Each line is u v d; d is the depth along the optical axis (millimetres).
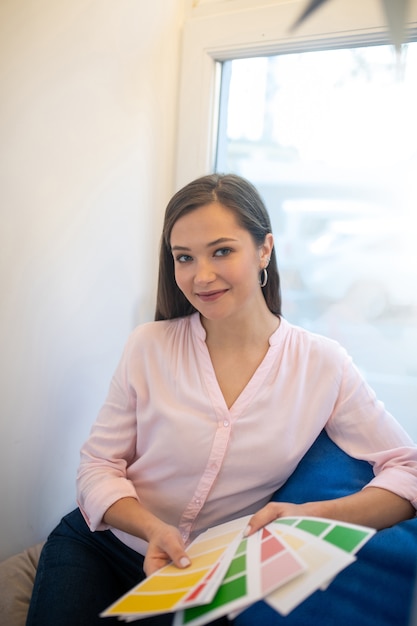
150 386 1000
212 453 932
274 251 1042
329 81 1253
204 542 791
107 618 895
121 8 1184
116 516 892
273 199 1372
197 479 949
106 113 1195
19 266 1035
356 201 1269
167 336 1035
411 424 1274
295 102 1306
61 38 1048
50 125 1056
